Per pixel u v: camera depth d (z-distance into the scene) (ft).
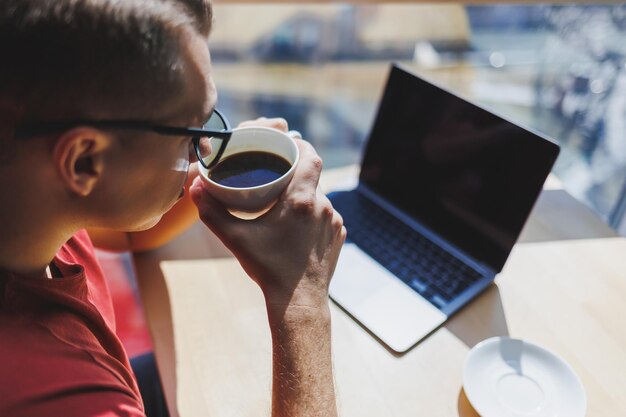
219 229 2.36
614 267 3.36
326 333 2.35
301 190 2.37
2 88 1.59
